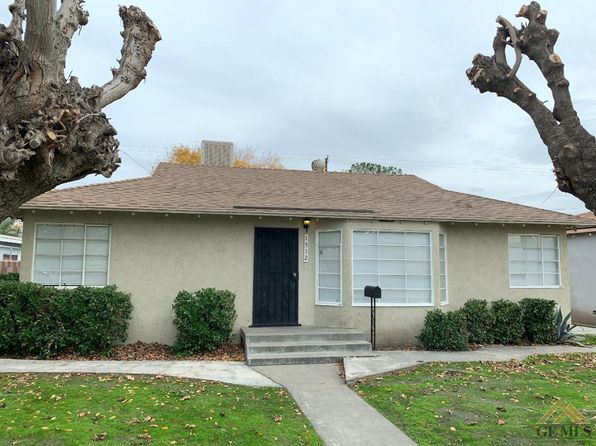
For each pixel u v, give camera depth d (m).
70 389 6.79
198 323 9.65
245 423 5.53
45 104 3.59
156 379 7.52
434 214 11.50
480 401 6.44
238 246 10.91
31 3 3.57
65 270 10.16
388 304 10.91
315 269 11.28
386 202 12.47
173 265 10.55
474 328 10.96
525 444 4.92
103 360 8.91
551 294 12.58
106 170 4.27
